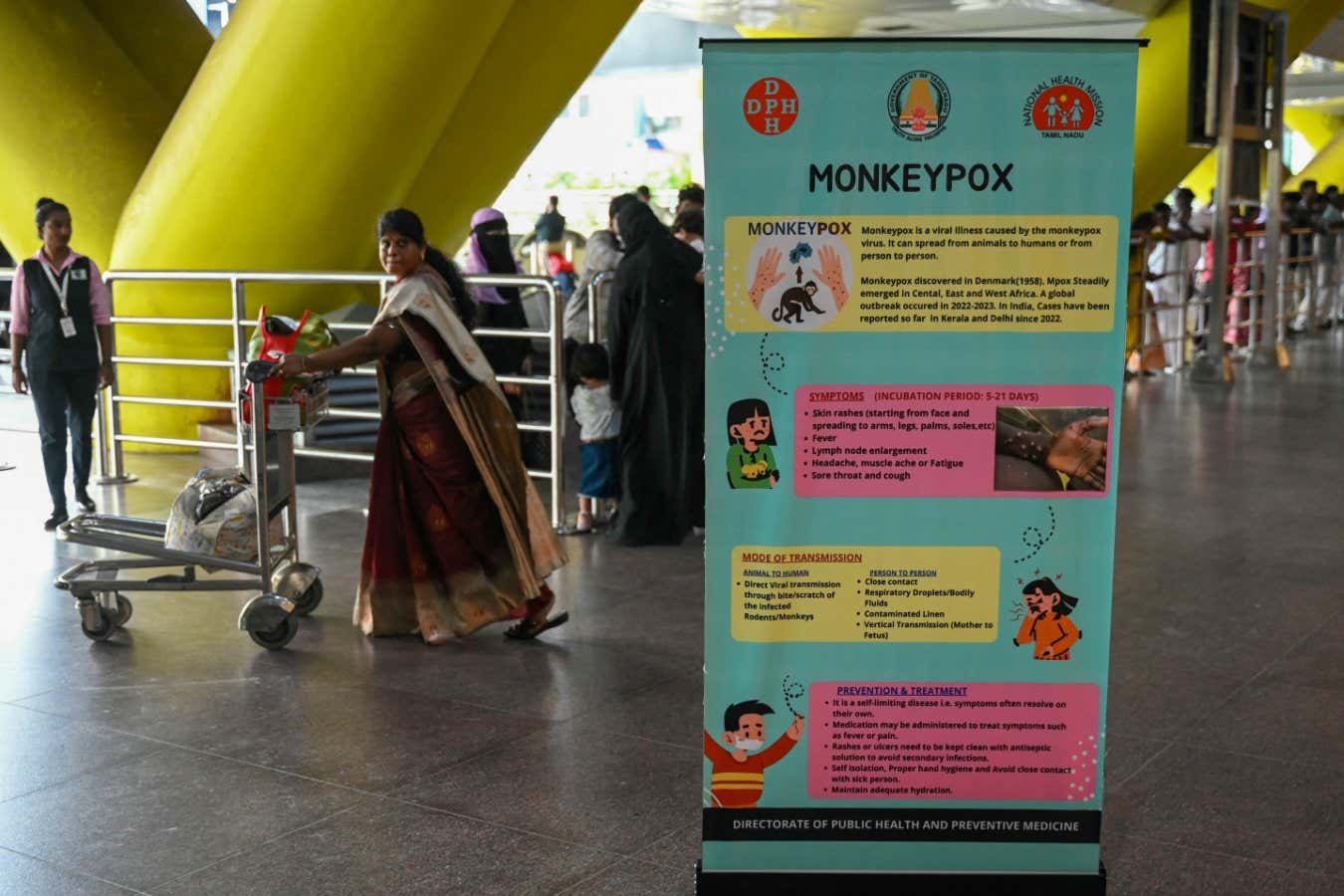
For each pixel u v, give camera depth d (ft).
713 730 10.05
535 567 17.57
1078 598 9.82
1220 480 28.50
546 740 14.32
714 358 9.61
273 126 28.78
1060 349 9.56
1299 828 12.03
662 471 23.02
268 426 17.31
